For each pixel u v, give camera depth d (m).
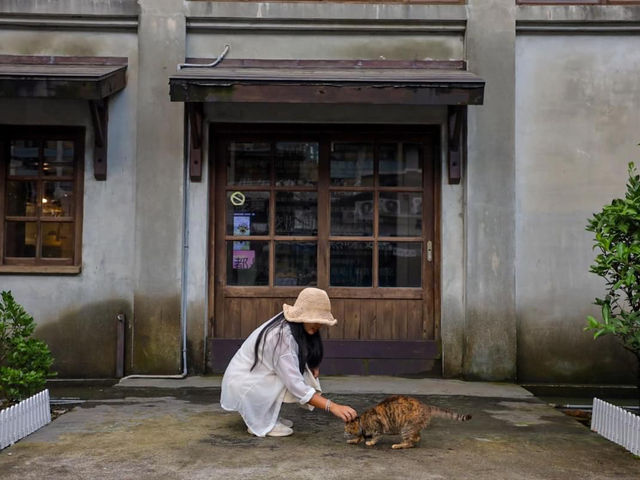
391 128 7.18
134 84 6.97
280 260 7.20
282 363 4.50
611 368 6.88
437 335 7.07
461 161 6.96
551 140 6.98
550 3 6.95
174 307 6.81
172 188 6.85
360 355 6.99
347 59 7.03
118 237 6.95
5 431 4.44
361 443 4.52
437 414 4.47
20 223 7.06
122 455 4.23
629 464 4.18
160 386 6.38
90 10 6.86
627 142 6.99
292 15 6.90
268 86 6.04
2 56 6.91
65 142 7.09
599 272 5.16
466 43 6.97
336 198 7.23
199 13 6.91
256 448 4.39
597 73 7.00
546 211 6.95
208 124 7.02
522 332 6.91
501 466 4.09
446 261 6.95
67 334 6.90
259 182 7.21
